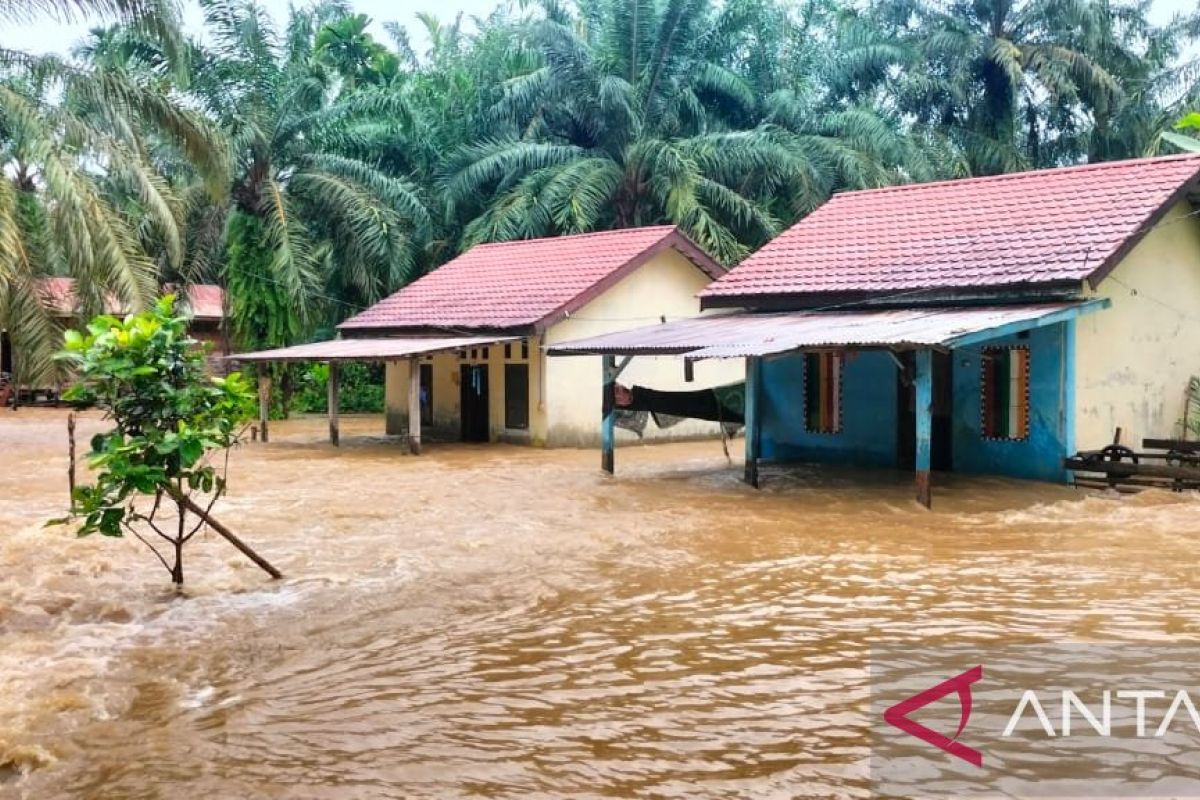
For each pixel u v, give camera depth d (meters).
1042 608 7.82
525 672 6.43
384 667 6.58
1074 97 35.62
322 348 23.20
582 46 31.06
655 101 31.88
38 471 17.53
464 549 10.42
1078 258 14.62
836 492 14.26
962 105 36.88
